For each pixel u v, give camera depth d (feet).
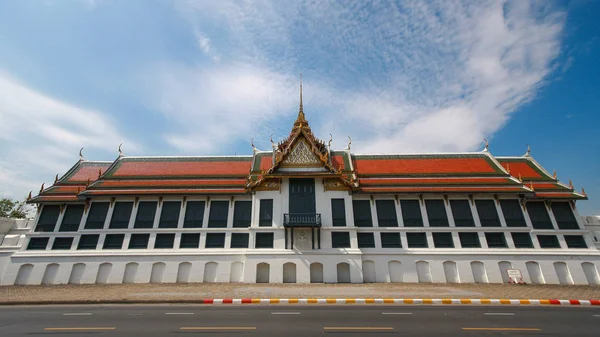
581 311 56.75
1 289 85.40
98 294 74.23
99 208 107.76
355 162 124.57
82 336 39.96
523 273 98.94
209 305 61.72
